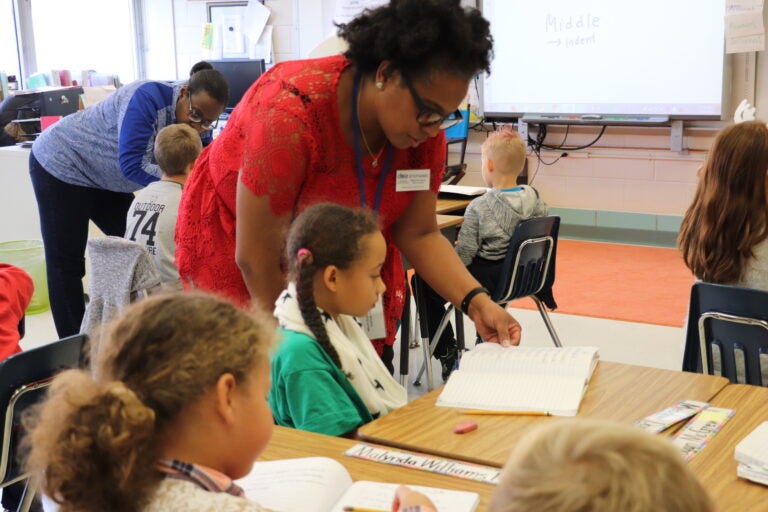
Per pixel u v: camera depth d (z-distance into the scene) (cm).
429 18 155
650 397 165
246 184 177
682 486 59
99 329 96
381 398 173
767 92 562
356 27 169
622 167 630
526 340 422
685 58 575
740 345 207
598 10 600
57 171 366
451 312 350
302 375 157
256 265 184
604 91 610
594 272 547
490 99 661
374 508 121
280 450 146
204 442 88
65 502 82
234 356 87
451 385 171
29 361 192
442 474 135
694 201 241
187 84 369
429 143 192
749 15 547
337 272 162
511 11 634
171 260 305
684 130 596
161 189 310
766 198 226
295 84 176
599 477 59
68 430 80
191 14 789
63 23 782
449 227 373
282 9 750
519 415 158
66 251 379
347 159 183
